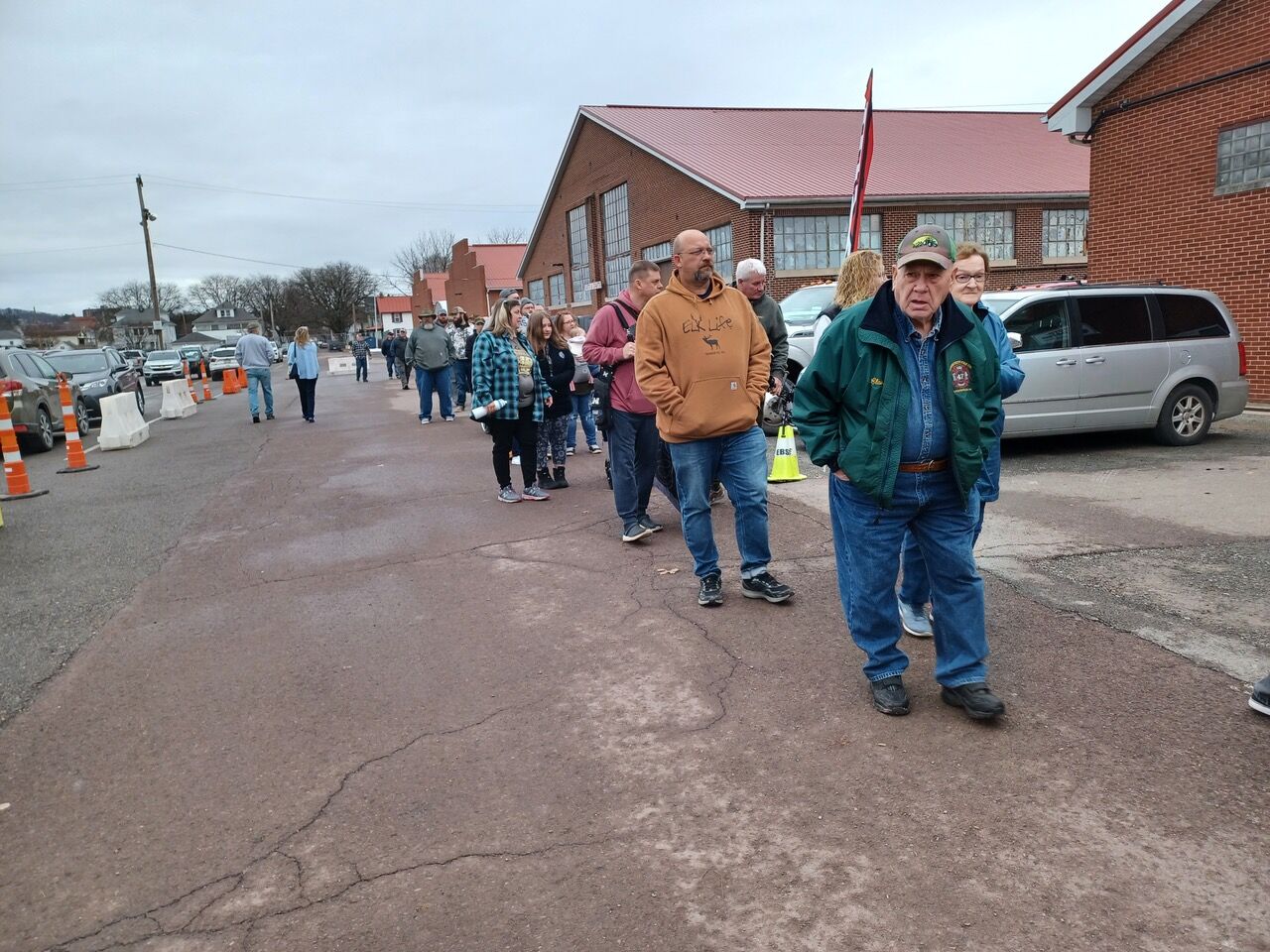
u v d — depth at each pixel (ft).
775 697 12.28
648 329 15.43
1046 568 17.19
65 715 12.75
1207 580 16.12
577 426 44.34
